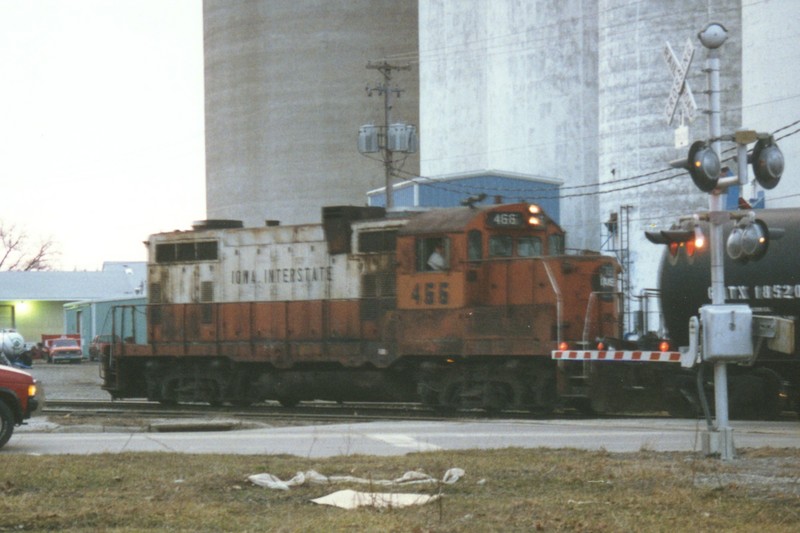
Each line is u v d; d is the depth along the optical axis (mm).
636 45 68875
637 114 68812
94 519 13914
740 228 19625
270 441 24453
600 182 71750
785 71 53625
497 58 83375
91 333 103938
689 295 31047
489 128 84938
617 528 13102
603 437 24531
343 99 122125
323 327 37438
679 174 66938
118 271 137000
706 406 19953
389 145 65938
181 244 41688
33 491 16438
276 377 39094
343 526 13297
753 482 16609
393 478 17531
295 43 123188
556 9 79188
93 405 41594
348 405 41344
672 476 17188
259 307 39250
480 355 33594
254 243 39750
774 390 30016
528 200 71938
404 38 122750
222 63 129250
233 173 127875
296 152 123062
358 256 36688
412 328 35062
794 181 52906
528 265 32781
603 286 33125
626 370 31141
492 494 15891
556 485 16609
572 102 78562
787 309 29641
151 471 18359
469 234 33812
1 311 129375
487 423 28500
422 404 36844
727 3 66750
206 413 34906
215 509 14641
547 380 32812
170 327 41594
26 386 23391
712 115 19594
